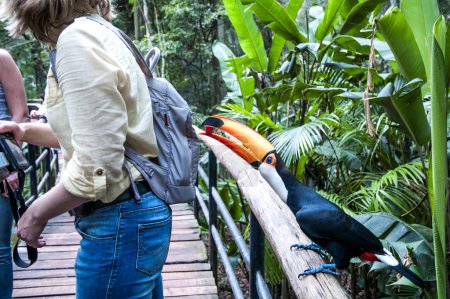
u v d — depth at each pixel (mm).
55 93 1343
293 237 1628
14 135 1669
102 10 1437
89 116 1202
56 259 3588
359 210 3281
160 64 11250
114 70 1229
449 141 2594
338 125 3609
